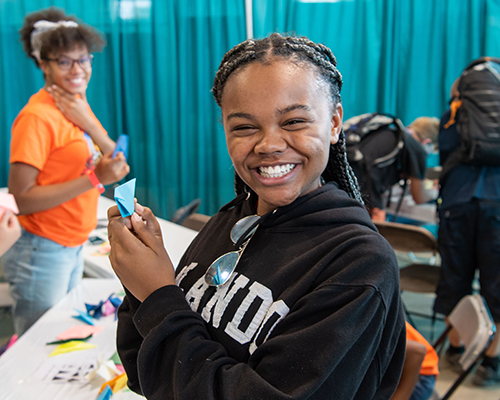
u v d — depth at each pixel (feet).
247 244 2.10
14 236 4.10
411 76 10.33
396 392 3.16
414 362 3.16
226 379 1.66
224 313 1.94
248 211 2.32
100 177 5.09
